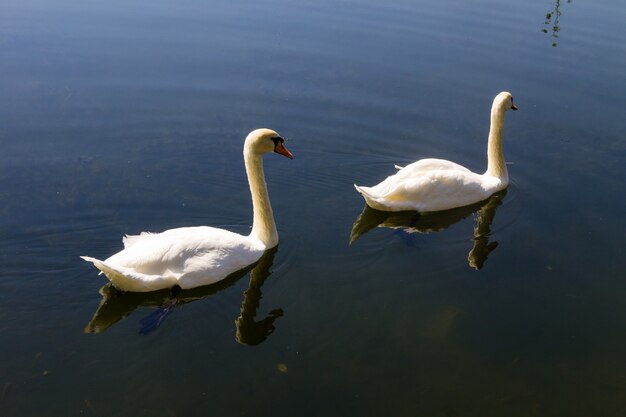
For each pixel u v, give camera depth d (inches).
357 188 494.3
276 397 323.9
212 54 751.1
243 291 405.1
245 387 329.4
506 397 330.3
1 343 351.3
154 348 353.1
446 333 373.1
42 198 496.7
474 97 679.7
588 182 546.9
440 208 510.3
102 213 484.4
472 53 776.9
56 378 328.8
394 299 401.4
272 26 837.8
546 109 664.4
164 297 395.2
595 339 371.6
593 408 325.4
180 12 870.4
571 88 701.9
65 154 560.1
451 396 329.1
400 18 878.4
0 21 810.2
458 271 430.9
